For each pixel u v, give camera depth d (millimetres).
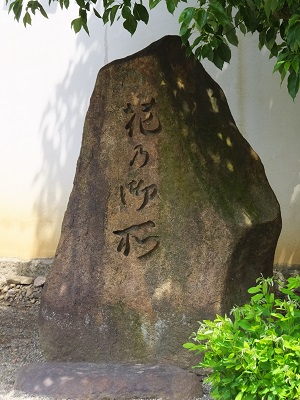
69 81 5910
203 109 4504
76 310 4477
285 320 3131
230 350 3107
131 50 5824
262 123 5746
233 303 4297
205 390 4078
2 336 5090
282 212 5750
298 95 5707
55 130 5945
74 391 4000
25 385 4098
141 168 4426
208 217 4293
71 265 4523
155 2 3949
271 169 5750
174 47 4523
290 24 3746
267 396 3031
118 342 4395
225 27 4473
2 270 6012
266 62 5723
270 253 4441
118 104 4484
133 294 4383
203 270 4281
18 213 6023
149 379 4008
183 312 4289
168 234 4359
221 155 4441
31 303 5785
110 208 4473
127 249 4430
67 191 5945
